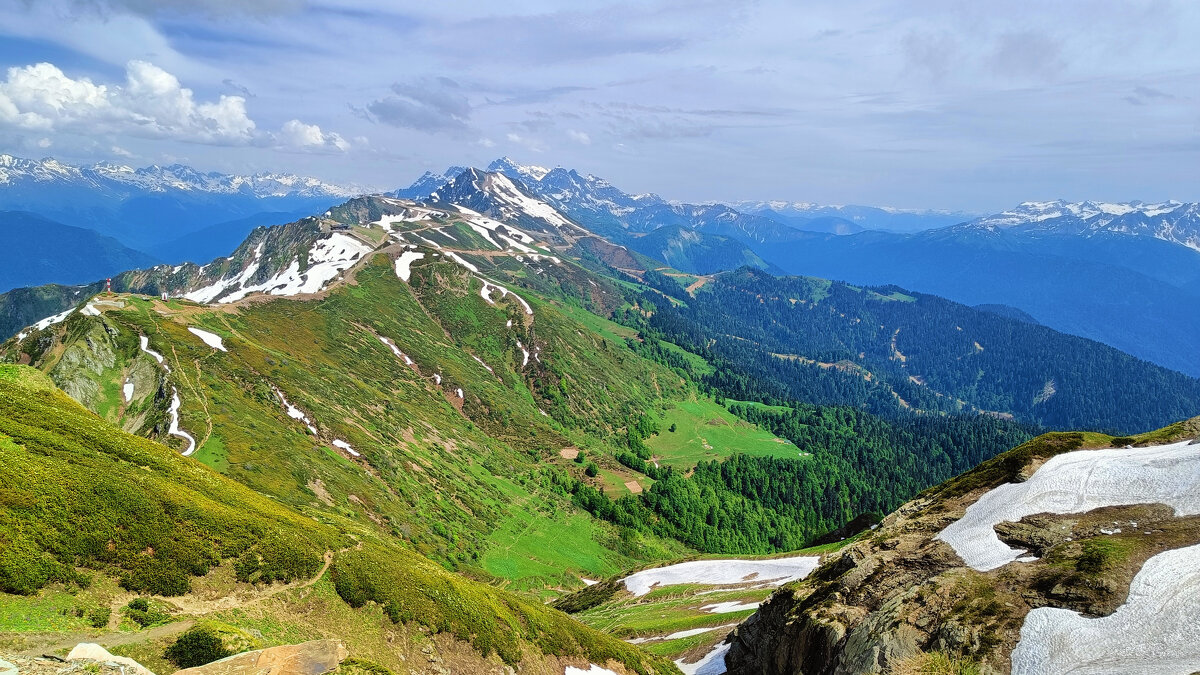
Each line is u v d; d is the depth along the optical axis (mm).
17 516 39375
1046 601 42969
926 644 44781
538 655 61781
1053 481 56719
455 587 60781
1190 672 34500
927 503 68125
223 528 49500
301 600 48125
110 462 50906
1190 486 49000
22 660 28375
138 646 35188
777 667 60938
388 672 38562
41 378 71375
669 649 86750
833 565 65938
